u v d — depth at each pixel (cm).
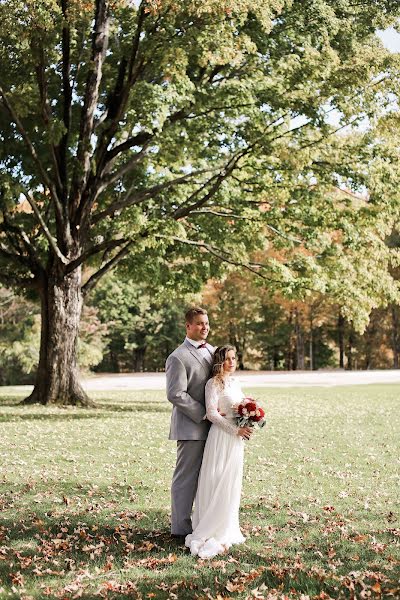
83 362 4303
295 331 6041
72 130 2225
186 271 2372
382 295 2228
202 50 1706
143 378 4303
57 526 680
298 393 2769
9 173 2106
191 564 554
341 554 577
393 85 1848
